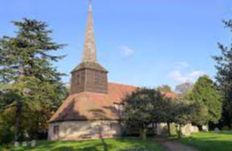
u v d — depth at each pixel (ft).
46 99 155.43
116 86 216.33
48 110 195.11
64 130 176.86
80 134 174.29
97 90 196.95
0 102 148.36
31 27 155.22
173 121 159.63
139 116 152.56
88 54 201.98
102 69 202.28
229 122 237.04
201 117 201.46
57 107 201.57
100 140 148.46
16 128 155.12
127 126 171.01
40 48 156.87
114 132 183.32
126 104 160.25
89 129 175.63
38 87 151.84
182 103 167.22
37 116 184.44
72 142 146.30
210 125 241.55
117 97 204.54
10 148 135.33
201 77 235.20
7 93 146.30
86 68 195.52
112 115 186.50
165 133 202.69
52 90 154.61
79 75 198.08
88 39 205.67
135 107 155.43
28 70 153.58
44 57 158.10
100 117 179.83
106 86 202.80
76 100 188.75
